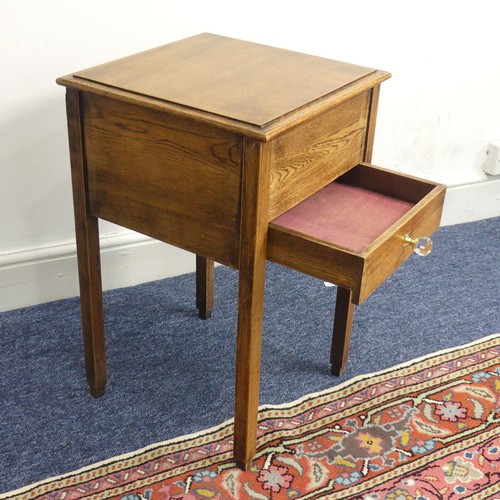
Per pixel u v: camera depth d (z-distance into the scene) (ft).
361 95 5.45
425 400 6.33
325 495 5.46
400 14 7.86
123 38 6.77
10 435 5.90
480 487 5.55
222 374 6.61
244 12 7.21
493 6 8.21
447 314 7.48
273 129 4.47
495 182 9.23
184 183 4.95
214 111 4.64
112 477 5.56
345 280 4.70
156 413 6.16
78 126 5.23
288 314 7.36
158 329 7.11
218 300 7.55
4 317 7.15
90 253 5.71
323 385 6.50
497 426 6.09
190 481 5.54
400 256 5.08
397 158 8.70
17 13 6.24
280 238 4.82
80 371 6.57
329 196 5.68
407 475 5.63
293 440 5.90
